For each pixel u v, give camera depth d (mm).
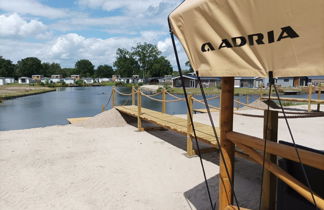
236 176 4461
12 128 12828
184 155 5672
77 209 3377
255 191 3869
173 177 4430
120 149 6172
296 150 1704
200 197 3697
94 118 9531
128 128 8844
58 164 5098
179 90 45281
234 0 1637
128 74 101250
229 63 1743
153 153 5832
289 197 2496
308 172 2338
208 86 53594
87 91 54312
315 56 1296
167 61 101875
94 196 3742
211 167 4918
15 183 4184
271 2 1447
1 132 8203
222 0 1700
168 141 6965
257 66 1589
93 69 150250
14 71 124500
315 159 1654
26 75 130000
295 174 2479
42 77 109688
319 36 1270
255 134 7883
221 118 2412
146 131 8344
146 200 3623
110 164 5094
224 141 2414
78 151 6012
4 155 5695
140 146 6449
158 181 4266
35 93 43000
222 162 2438
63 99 32375
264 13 1496
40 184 4148
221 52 1779
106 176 4480
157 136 7605
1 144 6645
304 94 34438
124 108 9953
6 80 94250
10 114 18203
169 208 3410
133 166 4980
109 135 7742
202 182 4219
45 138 7344
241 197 3676
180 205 3480
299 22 1340
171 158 5465
